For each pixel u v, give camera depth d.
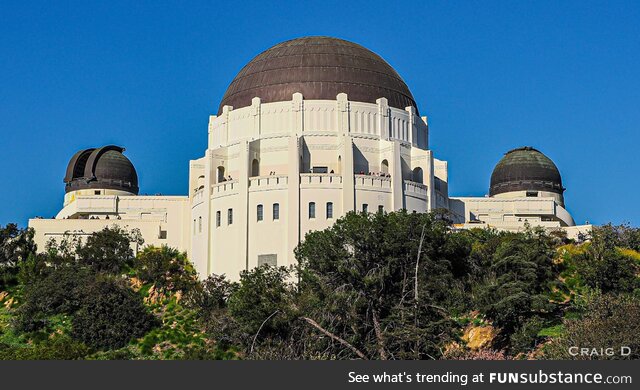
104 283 123.62
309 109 140.25
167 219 146.25
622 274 115.88
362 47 153.50
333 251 102.12
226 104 148.50
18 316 121.69
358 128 140.38
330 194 129.50
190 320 120.19
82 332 115.38
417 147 147.62
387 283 101.06
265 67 147.12
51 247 142.75
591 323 88.94
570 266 120.31
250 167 135.75
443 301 100.94
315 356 89.19
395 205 132.88
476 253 113.94
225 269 132.25
